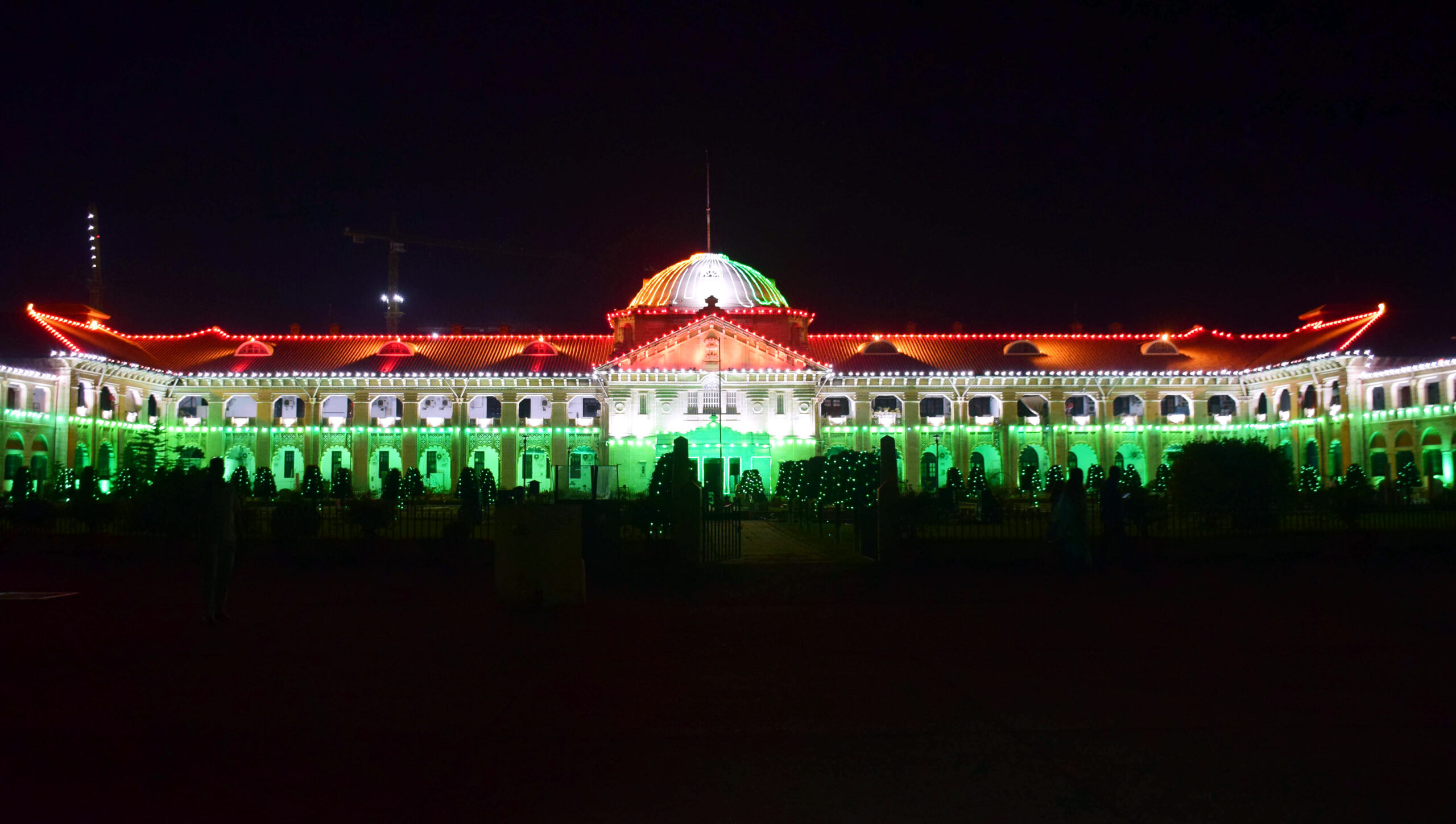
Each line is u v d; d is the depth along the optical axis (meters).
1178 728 9.09
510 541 16.81
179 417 71.38
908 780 7.75
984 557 24.70
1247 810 7.08
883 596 18.30
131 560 26.25
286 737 8.91
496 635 14.09
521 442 69.00
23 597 18.38
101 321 71.94
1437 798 7.30
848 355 71.88
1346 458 60.84
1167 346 73.38
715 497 38.41
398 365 70.19
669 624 15.03
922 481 69.00
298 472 69.94
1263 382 68.19
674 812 7.11
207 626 14.91
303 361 70.56
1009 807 7.18
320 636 14.01
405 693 10.51
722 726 9.27
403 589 19.66
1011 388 69.44
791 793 7.49
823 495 39.44
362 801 7.31
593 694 10.48
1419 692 10.45
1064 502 22.48
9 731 9.09
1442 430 55.44
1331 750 8.44
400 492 54.66
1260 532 28.66
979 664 12.02
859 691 10.62
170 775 7.90
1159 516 27.61
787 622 15.26
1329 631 14.16
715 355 66.38
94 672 11.59
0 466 53.91
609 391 66.19
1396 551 27.30
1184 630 14.40
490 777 7.85
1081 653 12.67
